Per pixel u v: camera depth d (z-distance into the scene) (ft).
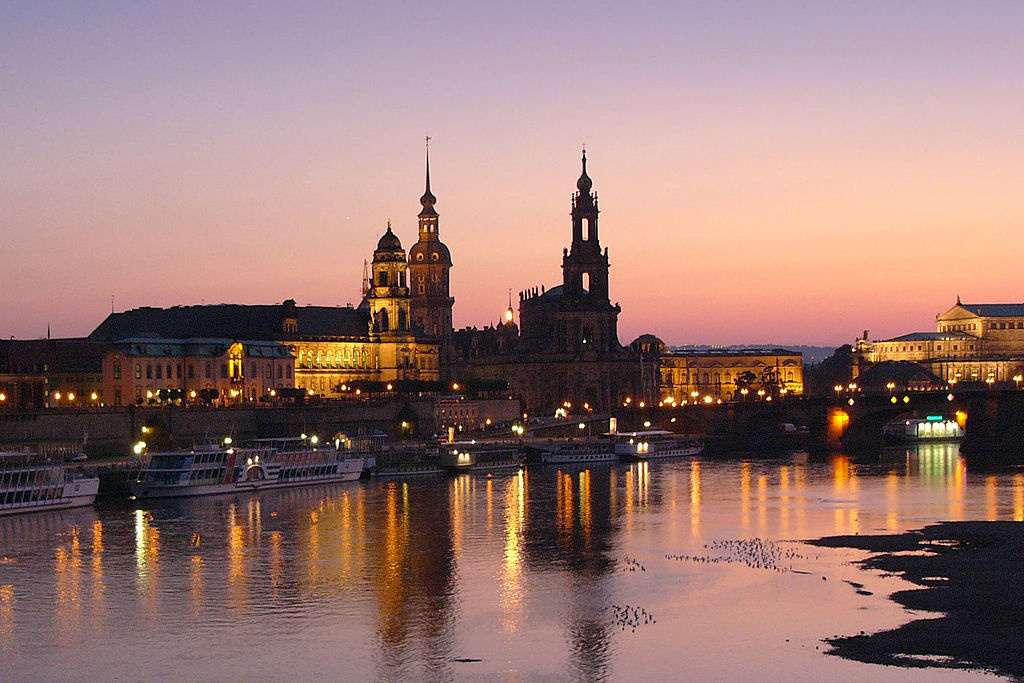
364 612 469.16
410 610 470.80
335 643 431.02
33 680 396.37
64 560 560.61
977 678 382.22
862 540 593.42
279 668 405.80
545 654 415.44
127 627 451.12
